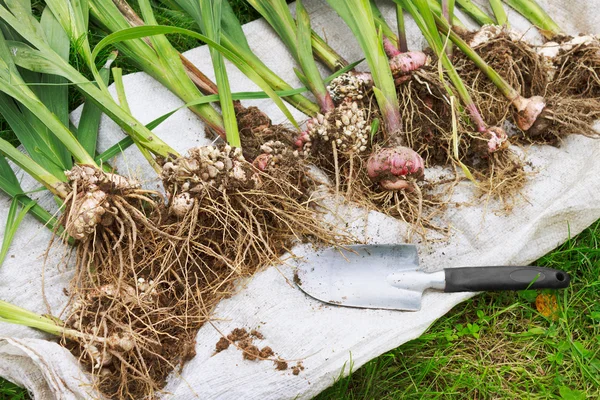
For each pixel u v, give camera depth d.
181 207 1.20
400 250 1.24
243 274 1.22
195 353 1.18
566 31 1.46
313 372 1.17
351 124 1.28
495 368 1.25
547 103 1.32
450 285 1.22
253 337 1.19
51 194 1.30
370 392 1.22
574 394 1.22
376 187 1.29
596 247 1.32
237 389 1.16
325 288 1.22
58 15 1.31
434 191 1.31
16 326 1.18
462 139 1.31
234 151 1.23
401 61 1.30
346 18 1.30
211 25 1.30
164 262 1.19
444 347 1.26
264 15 1.38
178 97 1.36
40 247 1.26
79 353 1.18
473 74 1.35
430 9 1.32
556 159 1.33
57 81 1.30
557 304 1.28
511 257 1.26
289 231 1.25
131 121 1.24
